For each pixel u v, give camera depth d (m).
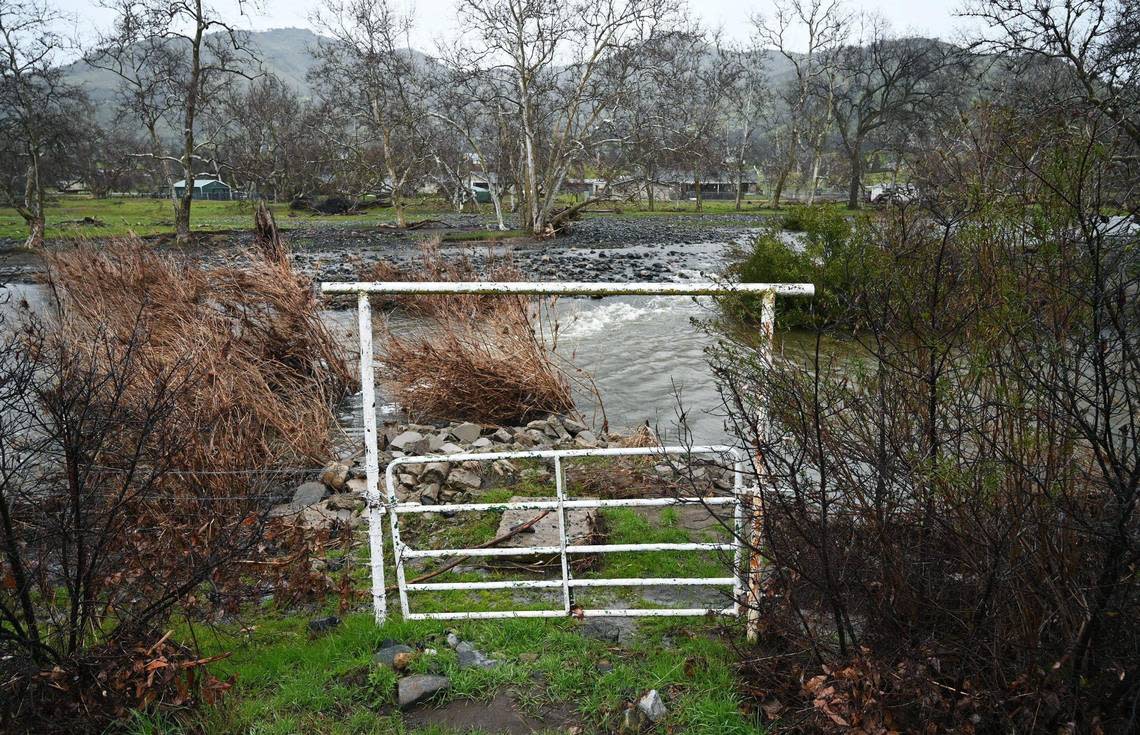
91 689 3.60
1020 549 3.18
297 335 10.28
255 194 65.19
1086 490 3.22
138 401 5.47
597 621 4.45
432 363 9.94
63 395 3.89
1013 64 10.24
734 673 3.84
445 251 30.28
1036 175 3.28
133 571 4.27
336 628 4.49
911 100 56.47
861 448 3.36
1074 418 3.10
